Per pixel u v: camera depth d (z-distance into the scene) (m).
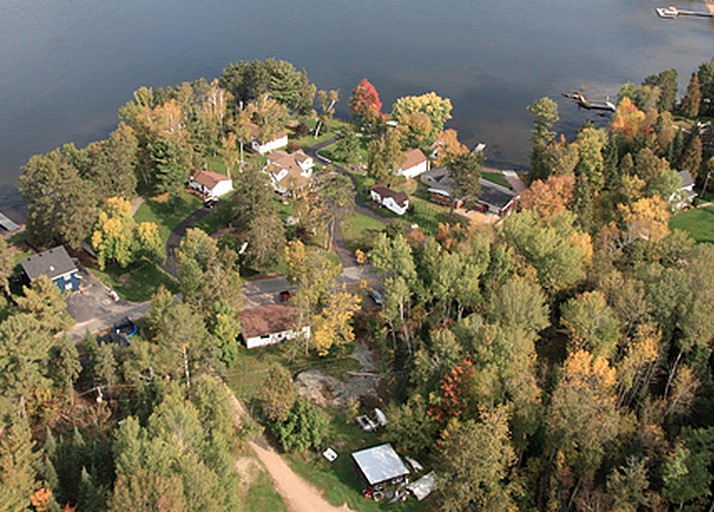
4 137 193.12
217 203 145.00
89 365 88.50
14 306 108.00
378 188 153.75
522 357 84.31
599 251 110.25
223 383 92.31
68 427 83.19
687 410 81.88
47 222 123.31
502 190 155.50
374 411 92.19
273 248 119.56
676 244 112.88
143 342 87.25
